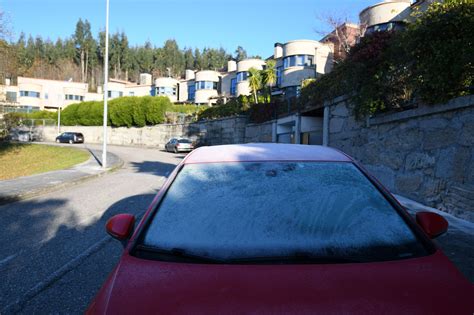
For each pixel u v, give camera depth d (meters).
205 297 1.60
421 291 1.63
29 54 108.31
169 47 115.69
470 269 4.12
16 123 41.91
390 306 1.54
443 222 2.28
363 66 9.41
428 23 6.80
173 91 64.62
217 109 31.59
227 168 2.68
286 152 2.94
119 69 113.44
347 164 2.72
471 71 6.00
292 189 2.43
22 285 4.01
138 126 42.78
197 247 2.00
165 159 23.28
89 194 10.07
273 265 1.83
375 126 9.30
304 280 1.70
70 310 3.43
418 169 7.52
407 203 7.42
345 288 1.64
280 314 1.50
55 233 6.12
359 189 2.43
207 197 2.40
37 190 10.08
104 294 1.71
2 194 9.18
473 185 5.93
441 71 6.51
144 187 11.30
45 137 52.88
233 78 51.12
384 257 1.92
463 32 6.18
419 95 7.39
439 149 6.86
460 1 6.49
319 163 2.72
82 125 50.50
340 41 25.14
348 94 10.53
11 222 6.94
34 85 73.50
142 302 1.60
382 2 23.73
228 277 1.73
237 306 1.54
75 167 16.58
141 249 2.02
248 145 3.26
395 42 8.09
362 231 2.10
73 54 114.31
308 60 36.41
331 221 2.17
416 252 1.97
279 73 40.69
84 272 4.36
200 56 113.50
